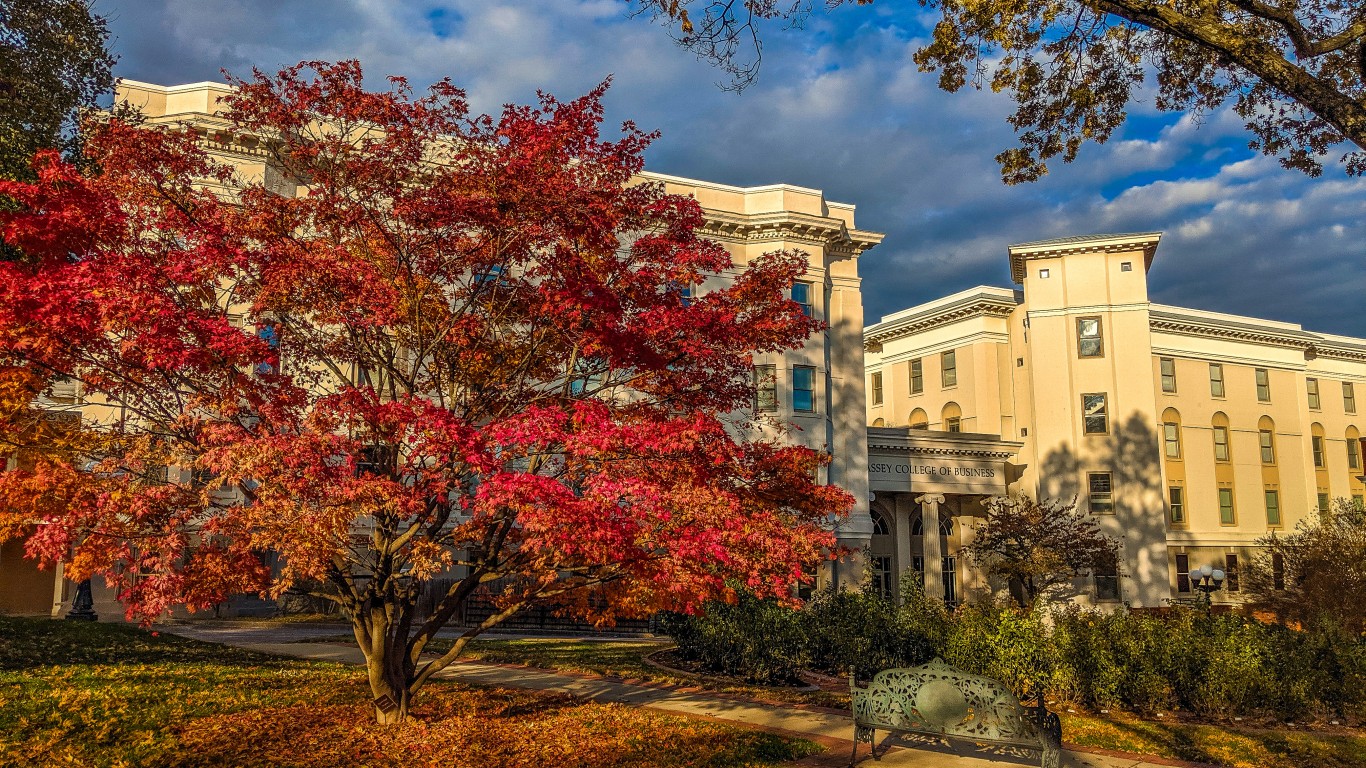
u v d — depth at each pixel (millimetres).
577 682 14938
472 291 10562
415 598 10812
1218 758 10609
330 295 9547
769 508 10594
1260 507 50031
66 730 9641
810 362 34000
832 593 19109
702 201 34500
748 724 11531
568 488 9516
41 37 16219
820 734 11094
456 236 10109
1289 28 8914
